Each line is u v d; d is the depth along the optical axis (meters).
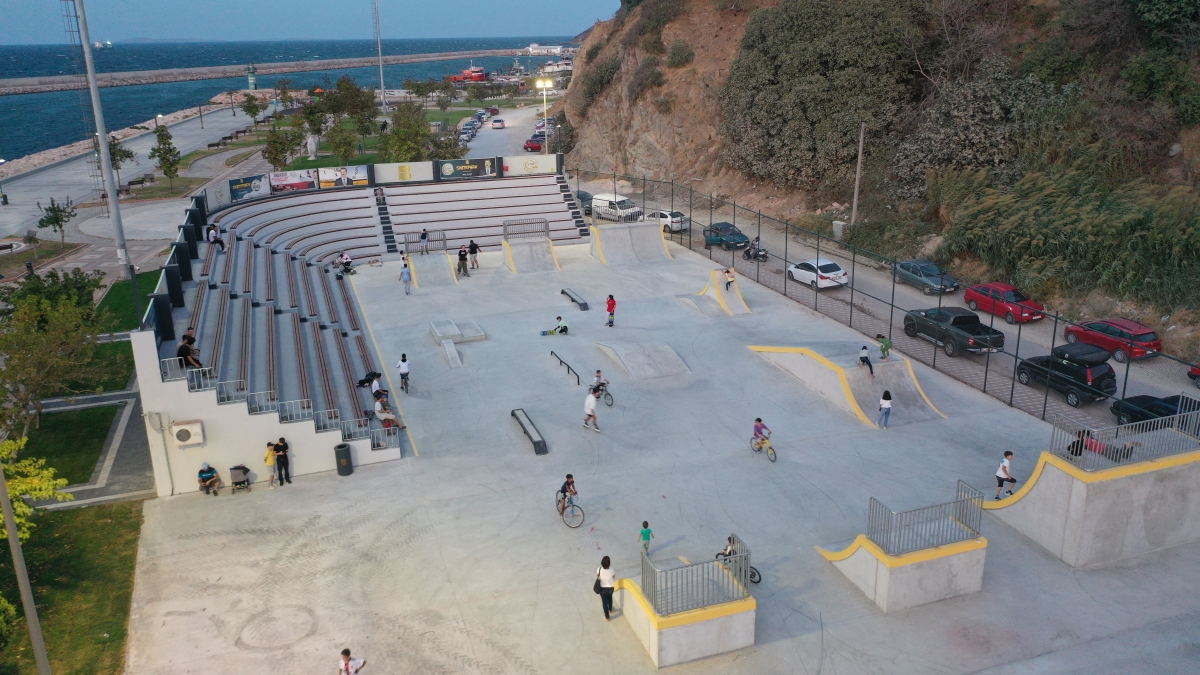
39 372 21.77
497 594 16.31
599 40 76.69
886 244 42.41
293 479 21.28
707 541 18.06
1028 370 27.20
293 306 31.20
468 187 51.06
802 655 14.57
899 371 25.83
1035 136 39.12
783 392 26.59
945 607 15.92
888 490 20.30
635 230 43.69
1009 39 45.88
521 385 27.05
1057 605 15.96
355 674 13.44
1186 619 15.53
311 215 46.12
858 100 47.62
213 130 107.44
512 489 20.48
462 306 35.53
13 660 14.51
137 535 18.62
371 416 24.06
